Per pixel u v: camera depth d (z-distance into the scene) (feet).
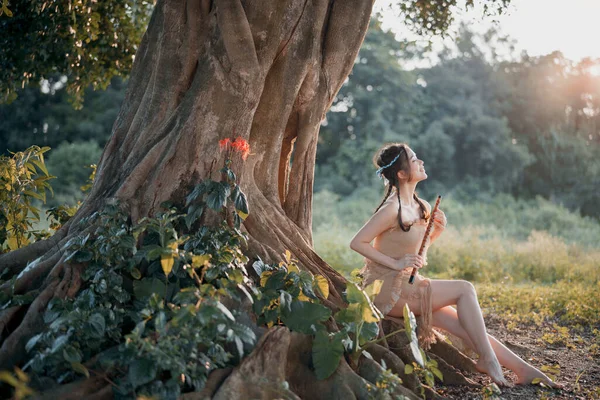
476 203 97.71
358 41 18.62
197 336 11.89
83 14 25.91
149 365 11.35
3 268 14.99
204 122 16.03
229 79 16.33
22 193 19.45
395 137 103.45
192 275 13.12
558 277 41.75
